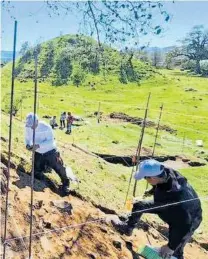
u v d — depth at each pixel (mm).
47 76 71812
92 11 4359
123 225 6602
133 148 24906
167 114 52938
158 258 5867
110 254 6027
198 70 109188
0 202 5715
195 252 8539
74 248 5742
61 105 53625
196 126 45969
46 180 7824
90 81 75938
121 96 73250
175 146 30812
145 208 5961
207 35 106188
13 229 5359
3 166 7082
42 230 5750
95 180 11461
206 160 26953
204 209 14648
